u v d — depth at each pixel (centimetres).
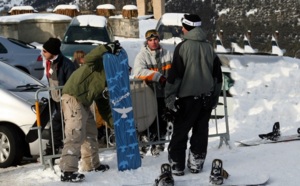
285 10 4497
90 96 636
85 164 677
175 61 633
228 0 5122
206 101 642
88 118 666
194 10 5534
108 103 676
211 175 594
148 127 743
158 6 3844
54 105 694
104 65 641
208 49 641
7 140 777
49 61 686
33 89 873
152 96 740
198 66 632
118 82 658
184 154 649
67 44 1766
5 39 1584
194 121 643
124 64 661
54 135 698
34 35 2686
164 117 648
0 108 789
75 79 630
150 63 736
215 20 5156
